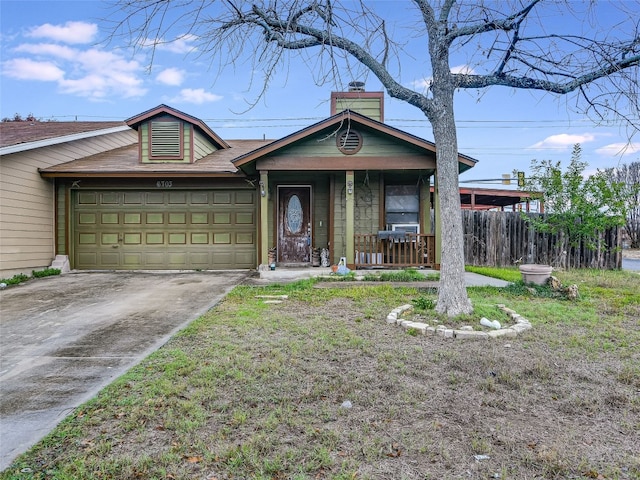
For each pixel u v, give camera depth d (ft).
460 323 16.22
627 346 13.83
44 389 10.74
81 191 35.29
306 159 29.63
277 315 18.29
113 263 35.35
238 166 29.91
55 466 7.20
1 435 8.32
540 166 37.63
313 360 12.38
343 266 29.63
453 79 18.39
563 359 12.53
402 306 19.33
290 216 35.01
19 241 30.68
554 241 37.93
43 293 24.71
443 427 8.45
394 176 33.47
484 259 38.52
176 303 21.65
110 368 12.26
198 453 7.53
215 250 35.35
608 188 34.88
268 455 7.44
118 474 6.93
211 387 10.38
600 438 8.03
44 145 31.60
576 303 20.62
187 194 35.37
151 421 8.71
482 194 50.75
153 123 36.06
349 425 8.53
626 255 55.88
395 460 7.30
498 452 7.52
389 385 10.53
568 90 18.13
